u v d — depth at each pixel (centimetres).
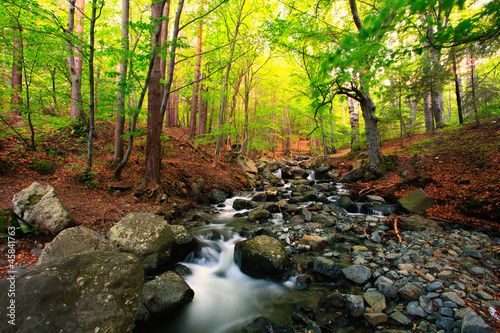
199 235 614
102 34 792
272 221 742
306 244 545
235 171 1402
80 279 196
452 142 1033
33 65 632
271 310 354
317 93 518
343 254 500
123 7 746
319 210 813
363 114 1148
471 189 688
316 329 301
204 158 1294
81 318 174
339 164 1608
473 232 554
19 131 784
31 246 402
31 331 155
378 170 1082
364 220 710
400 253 478
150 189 751
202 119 1708
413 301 328
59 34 521
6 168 584
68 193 605
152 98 777
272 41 962
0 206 447
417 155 1059
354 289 380
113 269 215
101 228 513
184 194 900
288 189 1287
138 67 637
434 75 1013
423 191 763
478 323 263
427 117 1509
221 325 332
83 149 841
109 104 646
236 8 1166
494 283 348
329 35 825
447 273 376
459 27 197
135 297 213
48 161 673
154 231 449
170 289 346
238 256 489
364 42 180
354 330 298
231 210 885
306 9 1034
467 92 1135
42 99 703
